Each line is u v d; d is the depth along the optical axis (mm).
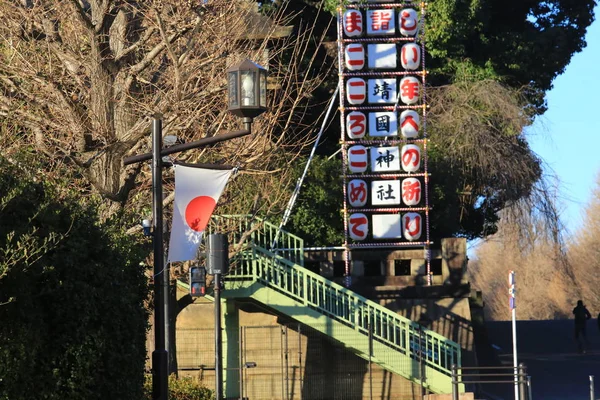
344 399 44062
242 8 37000
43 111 31672
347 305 43312
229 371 44156
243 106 25000
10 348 20516
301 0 61469
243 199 41062
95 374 22109
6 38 33375
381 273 48938
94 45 31219
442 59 61250
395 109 50500
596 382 47938
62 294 21703
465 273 47844
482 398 43906
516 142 56281
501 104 56281
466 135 55094
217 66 35875
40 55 32812
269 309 44812
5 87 32594
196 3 31203
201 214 26531
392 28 51125
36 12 32156
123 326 23188
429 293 47344
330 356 44531
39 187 22359
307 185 50812
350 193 49812
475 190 56219
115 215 29391
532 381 48531
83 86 31688
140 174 35625
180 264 38531
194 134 35438
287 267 43406
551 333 67500
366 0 51969
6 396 20594
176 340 44781
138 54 36781
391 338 44188
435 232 55750
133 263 25875
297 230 50219
